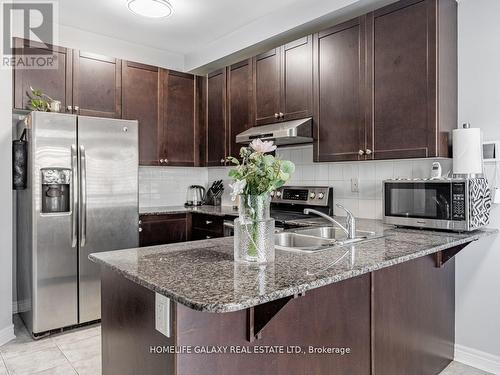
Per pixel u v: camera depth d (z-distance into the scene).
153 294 1.27
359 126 2.55
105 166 3.01
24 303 2.99
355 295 1.67
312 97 2.87
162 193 4.12
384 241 1.90
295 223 2.68
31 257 2.74
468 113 2.36
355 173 2.98
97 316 3.00
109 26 3.45
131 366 1.42
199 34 3.67
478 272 2.34
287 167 1.45
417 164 2.61
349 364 1.64
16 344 2.64
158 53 4.09
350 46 2.61
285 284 1.15
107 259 1.52
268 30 3.27
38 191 2.69
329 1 2.80
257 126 3.34
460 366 2.35
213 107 3.87
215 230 3.41
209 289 1.11
